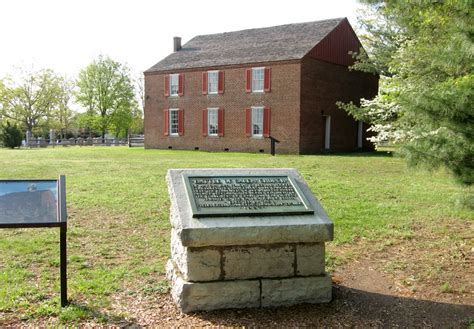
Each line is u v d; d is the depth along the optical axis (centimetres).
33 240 710
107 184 1255
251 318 443
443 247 700
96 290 504
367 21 2541
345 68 3225
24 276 552
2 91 5866
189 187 494
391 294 514
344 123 3238
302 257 484
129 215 895
